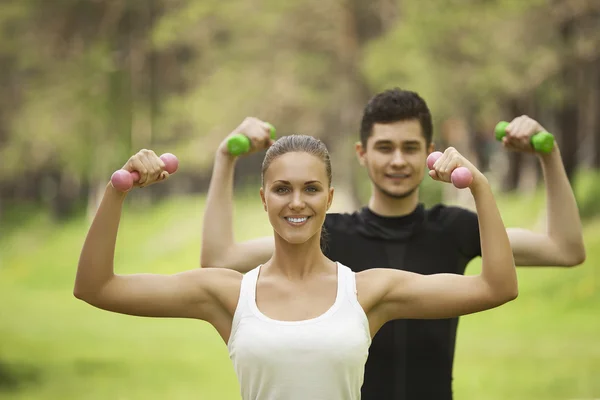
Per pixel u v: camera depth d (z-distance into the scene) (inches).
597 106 1083.9
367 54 1071.0
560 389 519.5
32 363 655.8
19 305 1000.9
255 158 1595.7
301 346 143.9
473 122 1045.2
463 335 717.3
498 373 571.5
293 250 151.9
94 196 1513.3
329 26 1163.9
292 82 1186.0
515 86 894.4
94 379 594.9
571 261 201.2
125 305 152.6
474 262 793.6
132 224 1370.6
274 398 144.8
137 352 703.1
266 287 151.3
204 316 155.6
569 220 200.5
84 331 816.9
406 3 969.5
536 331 709.9
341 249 206.5
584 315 734.5
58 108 1393.9
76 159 1433.3
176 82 1485.0
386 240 205.8
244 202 1315.2
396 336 198.1
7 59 1413.6
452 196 1087.0
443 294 151.9
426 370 197.6
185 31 1251.8
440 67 898.1
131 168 151.0
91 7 1405.0
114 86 1427.2
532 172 1144.8
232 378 593.0
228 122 1213.7
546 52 867.4
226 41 1294.3
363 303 150.9
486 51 877.8
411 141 204.1
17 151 1446.9
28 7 1362.0
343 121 1218.6
